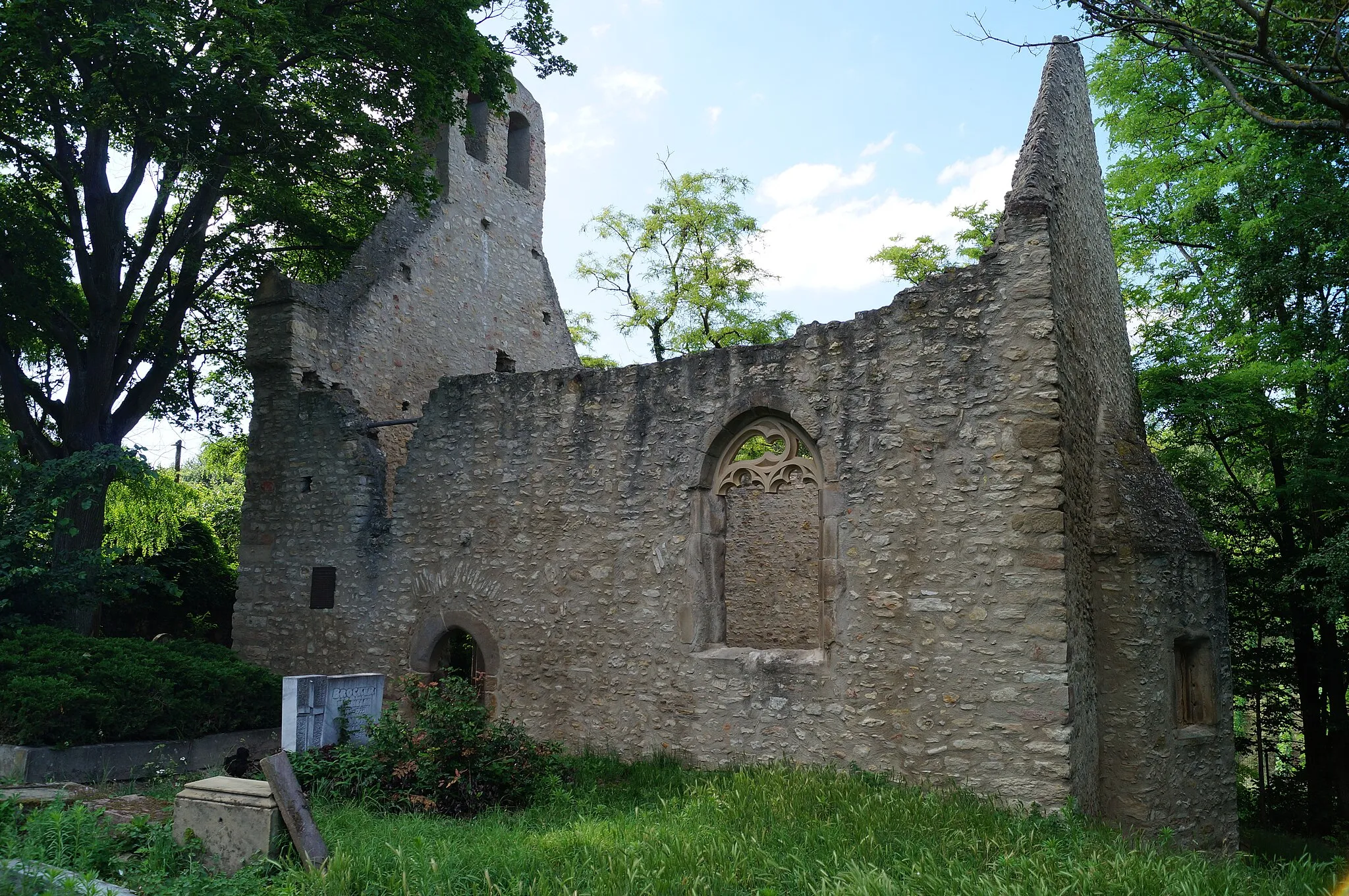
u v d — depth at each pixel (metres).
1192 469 14.86
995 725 8.27
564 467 11.19
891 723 8.76
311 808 7.32
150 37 10.64
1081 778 8.27
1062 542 8.24
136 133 12.07
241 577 12.97
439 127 15.90
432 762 8.06
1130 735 9.05
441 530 11.84
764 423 10.17
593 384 11.15
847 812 7.13
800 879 5.54
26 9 10.60
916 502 8.96
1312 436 13.26
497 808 7.75
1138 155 16.64
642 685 10.28
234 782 5.95
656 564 10.43
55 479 11.60
